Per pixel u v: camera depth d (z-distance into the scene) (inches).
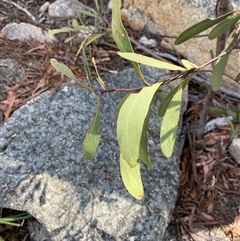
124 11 17.4
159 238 12.0
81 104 14.0
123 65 15.8
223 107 15.4
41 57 15.7
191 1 15.4
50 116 13.6
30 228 12.8
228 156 14.4
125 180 9.1
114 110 14.0
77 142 13.1
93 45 16.2
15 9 17.6
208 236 13.0
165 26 16.6
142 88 8.4
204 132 14.8
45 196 12.1
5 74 15.1
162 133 8.9
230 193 13.8
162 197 12.6
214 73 10.0
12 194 12.1
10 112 14.2
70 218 11.9
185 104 14.9
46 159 12.7
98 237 11.8
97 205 12.1
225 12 11.8
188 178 14.1
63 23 17.2
